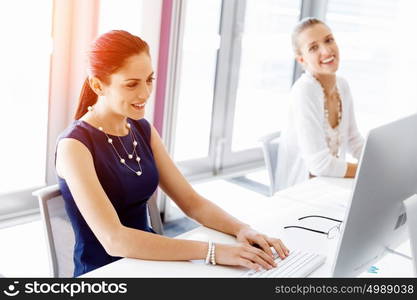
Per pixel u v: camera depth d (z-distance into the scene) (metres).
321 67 2.53
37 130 3.08
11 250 2.81
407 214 1.31
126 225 1.74
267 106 4.58
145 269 1.42
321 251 1.60
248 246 1.48
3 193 2.98
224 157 4.31
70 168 1.57
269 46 4.42
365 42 4.38
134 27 3.03
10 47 2.88
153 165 1.83
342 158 2.68
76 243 1.65
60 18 2.95
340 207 1.98
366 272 1.54
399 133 1.23
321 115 2.52
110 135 1.72
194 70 3.89
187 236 1.66
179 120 3.90
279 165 2.65
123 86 1.58
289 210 1.93
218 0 3.90
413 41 4.18
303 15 4.62
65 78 3.06
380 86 4.38
